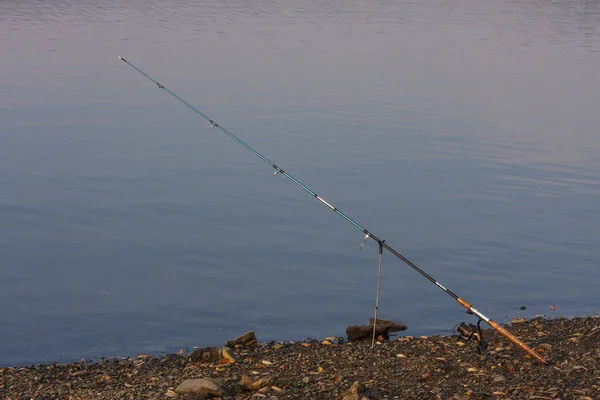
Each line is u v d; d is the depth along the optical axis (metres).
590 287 13.30
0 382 9.12
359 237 15.62
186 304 12.45
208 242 15.26
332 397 7.90
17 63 33.50
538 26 51.28
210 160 20.77
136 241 15.26
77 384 8.98
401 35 45.34
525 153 22.00
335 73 33.38
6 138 22.23
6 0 56.41
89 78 30.89
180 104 27.00
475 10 59.38
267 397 7.93
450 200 17.98
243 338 10.66
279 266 14.10
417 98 28.98
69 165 19.94
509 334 8.21
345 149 22.03
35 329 11.45
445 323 11.63
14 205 17.05
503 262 14.41
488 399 7.71
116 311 12.16
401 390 8.07
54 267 13.98
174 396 8.15
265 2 59.72
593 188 19.00
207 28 45.31
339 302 12.55
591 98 29.72
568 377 8.31
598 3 65.56
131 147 21.72
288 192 18.36
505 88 31.36
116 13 51.12
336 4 60.31
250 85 30.31
